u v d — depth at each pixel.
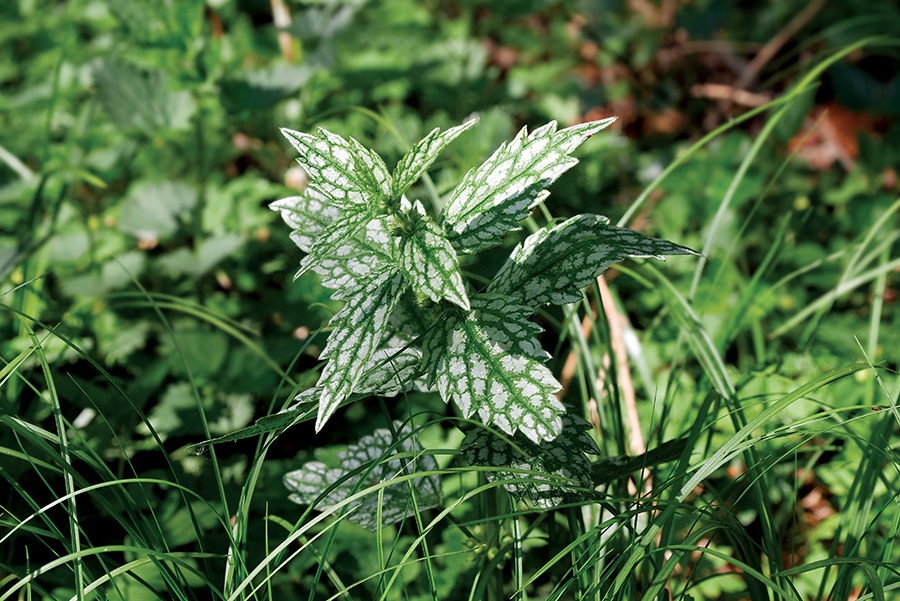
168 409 0.69
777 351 0.74
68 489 0.55
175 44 0.81
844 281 0.70
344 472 0.60
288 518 0.65
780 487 0.66
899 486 0.61
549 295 0.54
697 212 0.88
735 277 0.77
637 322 0.82
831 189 0.99
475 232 0.53
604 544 0.55
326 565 0.58
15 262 0.72
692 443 0.56
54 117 0.98
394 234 0.54
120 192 0.95
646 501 0.55
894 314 0.72
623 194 0.95
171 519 0.64
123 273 0.76
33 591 0.61
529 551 0.64
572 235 0.54
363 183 0.53
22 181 0.87
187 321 0.76
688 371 0.73
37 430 0.56
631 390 0.66
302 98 0.99
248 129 0.96
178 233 0.82
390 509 0.59
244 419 0.69
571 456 0.55
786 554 0.65
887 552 0.56
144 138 0.95
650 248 0.53
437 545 0.64
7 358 0.68
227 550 0.63
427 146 0.53
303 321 0.76
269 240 0.84
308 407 0.55
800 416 0.66
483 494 0.58
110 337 0.73
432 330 0.54
